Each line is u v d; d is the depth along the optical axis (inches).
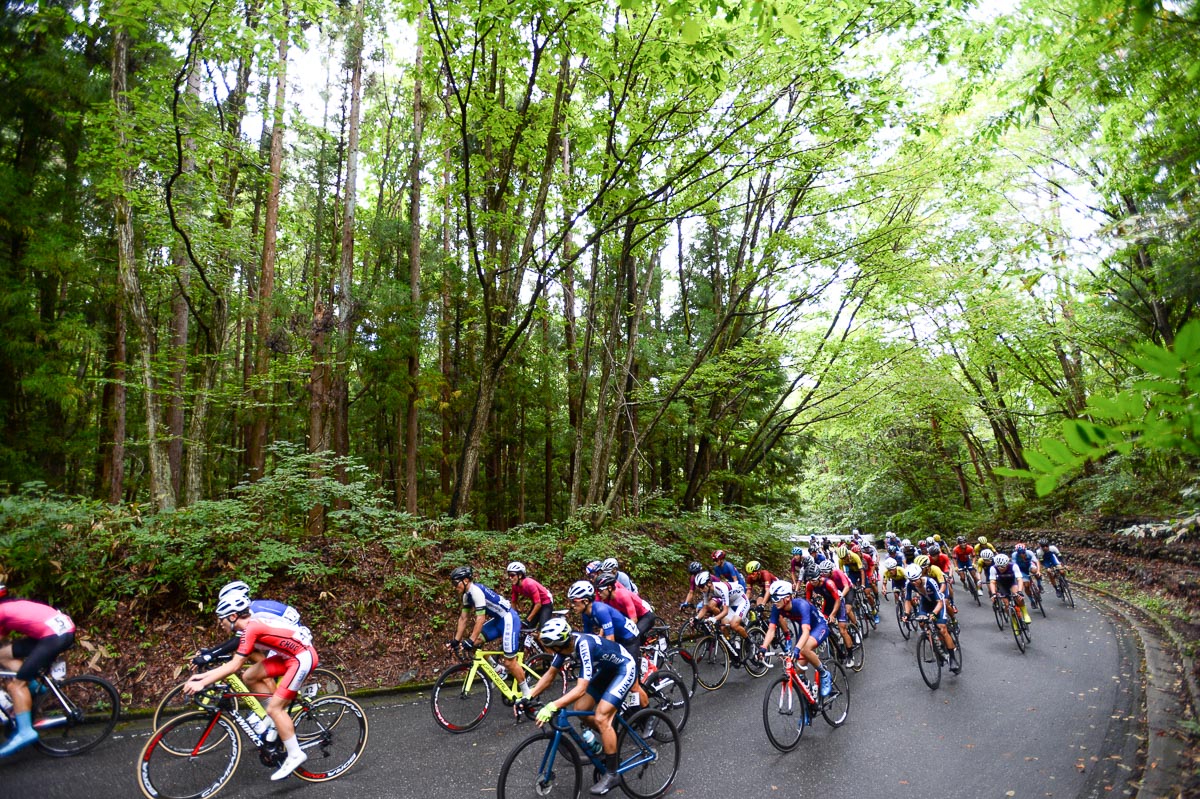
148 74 388.5
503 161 479.2
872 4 349.7
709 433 696.4
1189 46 131.7
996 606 462.3
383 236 647.8
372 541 394.6
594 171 442.3
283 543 354.9
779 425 717.9
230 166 487.5
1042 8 207.0
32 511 279.4
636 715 213.5
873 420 845.8
